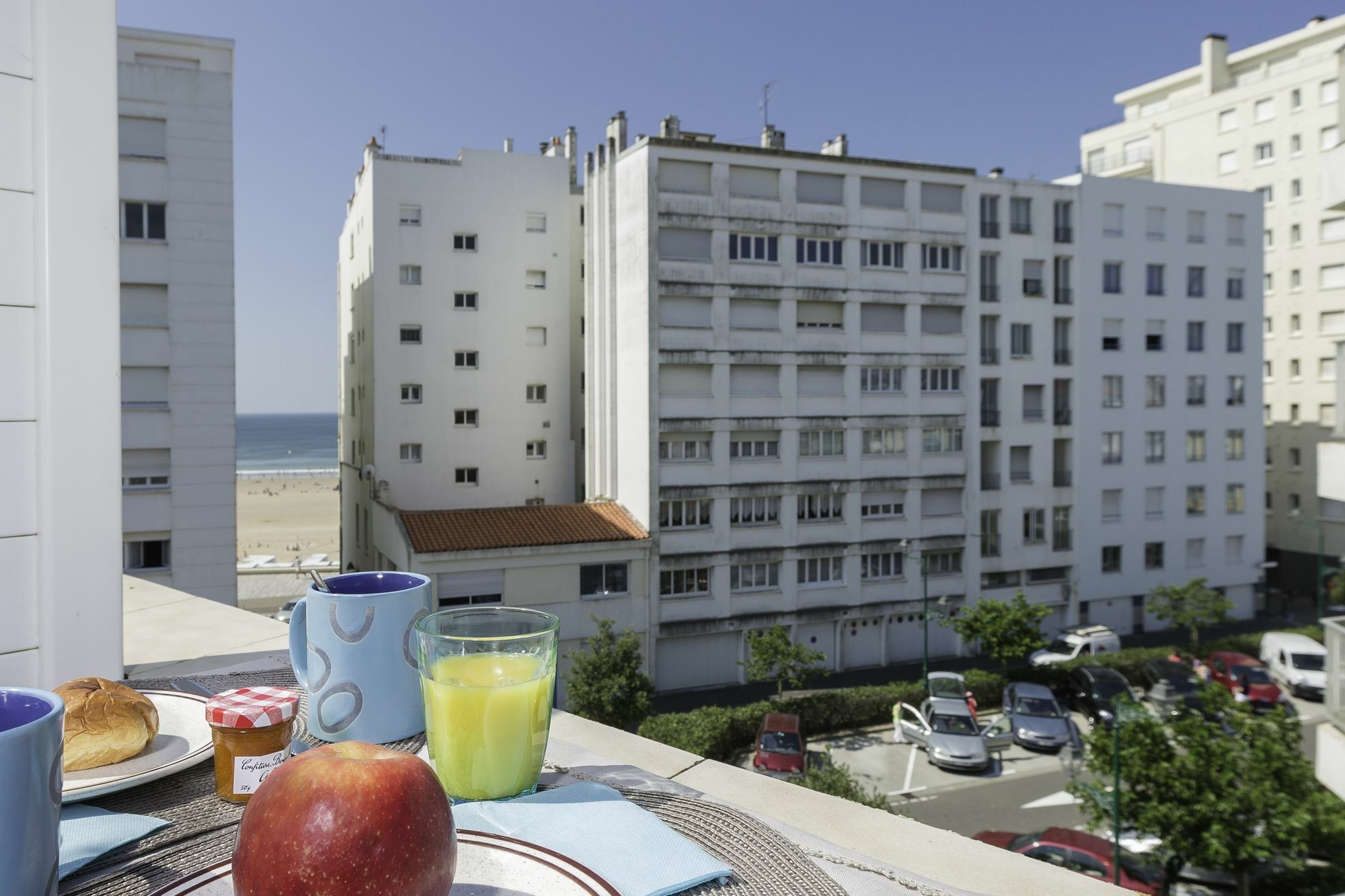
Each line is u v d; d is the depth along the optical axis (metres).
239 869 1.08
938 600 31.12
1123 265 35.16
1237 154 47.56
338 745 1.22
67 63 2.64
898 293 30.94
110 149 2.72
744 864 1.46
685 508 28.53
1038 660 29.75
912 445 31.25
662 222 27.95
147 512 24.12
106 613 2.71
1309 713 25.58
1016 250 33.03
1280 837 11.99
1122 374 35.12
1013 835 13.96
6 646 2.55
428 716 1.73
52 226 2.62
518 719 1.69
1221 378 37.19
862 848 1.74
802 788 2.06
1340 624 8.75
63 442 2.64
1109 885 1.58
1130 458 35.38
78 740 1.76
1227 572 37.59
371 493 30.52
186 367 24.44
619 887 1.30
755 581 29.36
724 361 28.69
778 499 29.61
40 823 1.13
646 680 22.83
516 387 31.86
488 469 31.52
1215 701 14.02
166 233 24.27
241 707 1.75
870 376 30.81
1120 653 28.62
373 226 30.02
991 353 32.81
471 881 1.29
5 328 2.56
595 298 31.31
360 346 34.38
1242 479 37.72
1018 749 22.22
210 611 4.06
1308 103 44.16
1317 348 43.50
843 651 30.59
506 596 25.64
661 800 1.79
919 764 21.25
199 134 24.48
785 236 29.41
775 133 33.22
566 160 32.34
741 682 29.25
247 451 182.38
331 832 1.04
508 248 31.64
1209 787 12.75
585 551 26.52
